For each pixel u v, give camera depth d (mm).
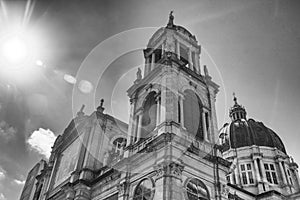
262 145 64188
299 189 58281
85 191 30656
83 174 32688
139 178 23953
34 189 46438
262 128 68688
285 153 65188
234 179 59156
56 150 44125
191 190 22125
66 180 35594
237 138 66000
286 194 53938
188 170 22938
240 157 62031
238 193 41344
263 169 58969
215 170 24953
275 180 58719
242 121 71750
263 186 55906
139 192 23172
